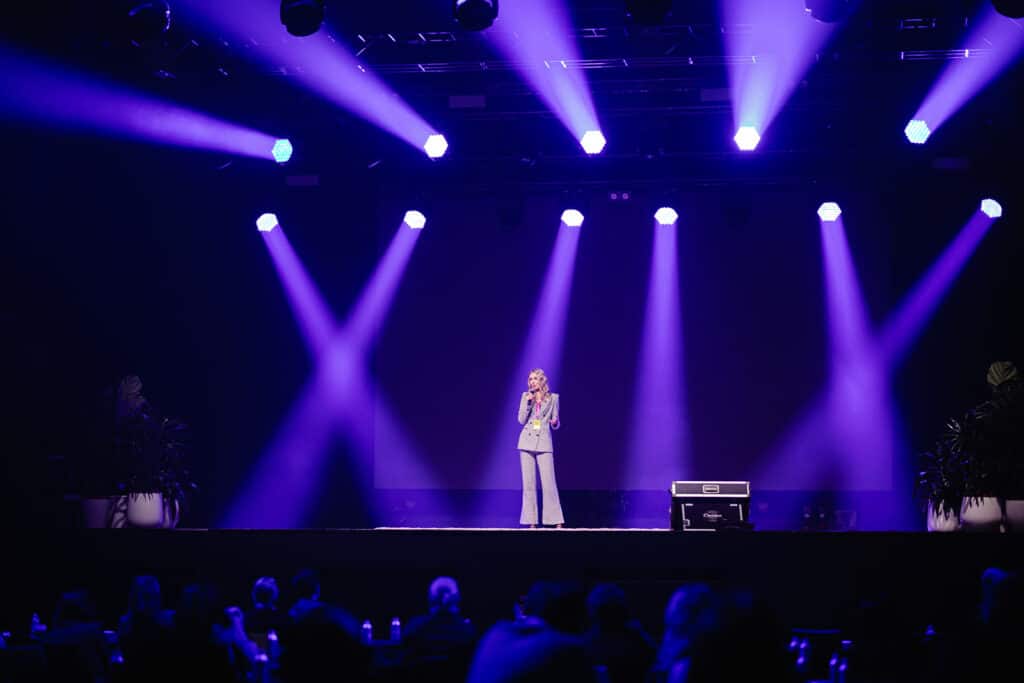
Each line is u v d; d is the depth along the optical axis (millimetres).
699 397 13258
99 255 11539
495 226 13562
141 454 9953
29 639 7191
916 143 11391
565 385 13422
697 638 2586
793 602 8727
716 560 8812
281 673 2916
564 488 13328
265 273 13398
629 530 8883
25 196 10570
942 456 10016
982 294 12914
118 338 11812
